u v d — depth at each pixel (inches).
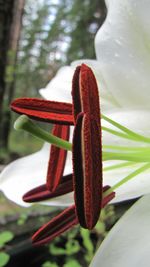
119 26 3.2
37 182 3.5
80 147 2.5
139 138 3.1
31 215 11.3
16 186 3.5
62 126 3.2
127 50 3.2
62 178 3.1
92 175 2.5
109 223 9.7
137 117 3.3
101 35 3.3
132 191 3.1
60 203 3.2
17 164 3.6
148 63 3.2
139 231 2.8
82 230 8.6
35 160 3.6
